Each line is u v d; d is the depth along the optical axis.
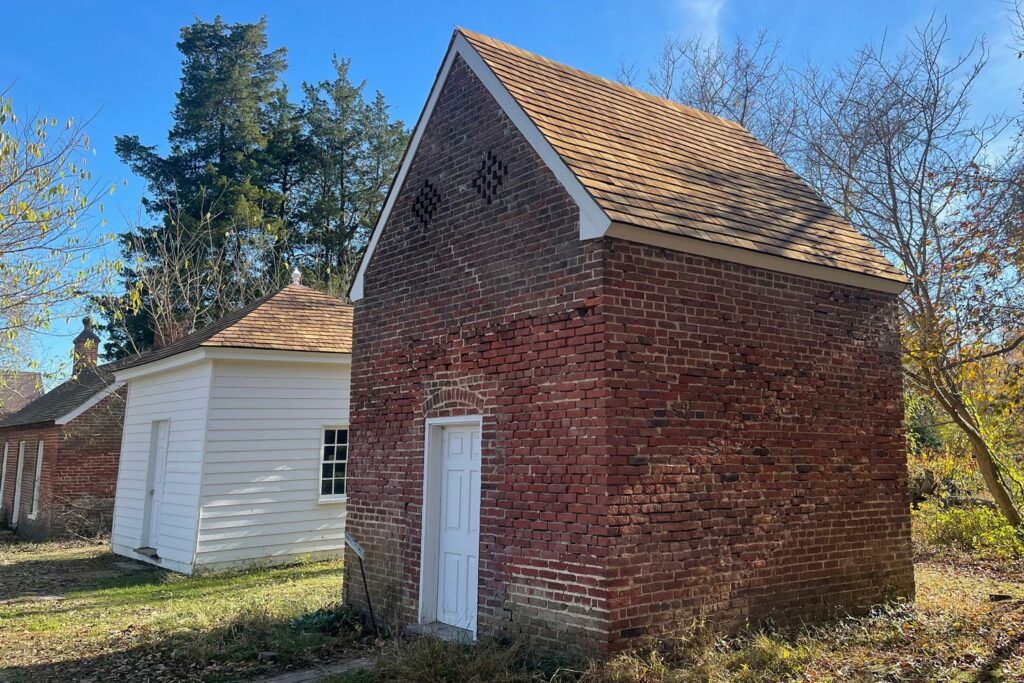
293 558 14.34
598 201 6.82
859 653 6.77
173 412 15.12
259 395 14.31
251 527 13.95
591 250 6.97
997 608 8.12
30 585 13.37
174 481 14.55
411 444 9.07
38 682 7.39
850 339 8.61
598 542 6.53
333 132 36.12
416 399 9.07
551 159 7.48
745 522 7.39
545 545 7.07
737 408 7.48
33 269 10.42
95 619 10.16
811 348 8.22
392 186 9.97
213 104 33.75
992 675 5.97
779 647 6.59
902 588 8.67
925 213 15.48
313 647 8.40
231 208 30.94
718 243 7.34
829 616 7.91
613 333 6.78
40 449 23.25
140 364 16.31
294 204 35.91
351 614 9.55
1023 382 10.51
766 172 10.26
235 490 13.84
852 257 8.80
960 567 11.92
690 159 9.26
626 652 6.39
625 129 9.09
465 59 9.09
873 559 8.43
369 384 9.95
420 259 9.32
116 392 21.80
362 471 9.88
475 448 8.34
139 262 27.06
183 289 27.00
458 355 8.48
